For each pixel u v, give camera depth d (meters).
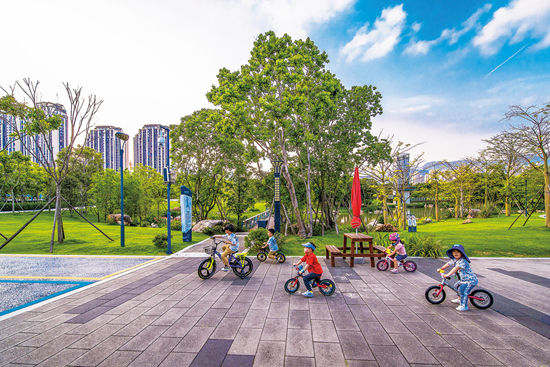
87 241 14.90
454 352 3.76
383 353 3.74
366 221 35.66
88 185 38.69
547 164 17.69
